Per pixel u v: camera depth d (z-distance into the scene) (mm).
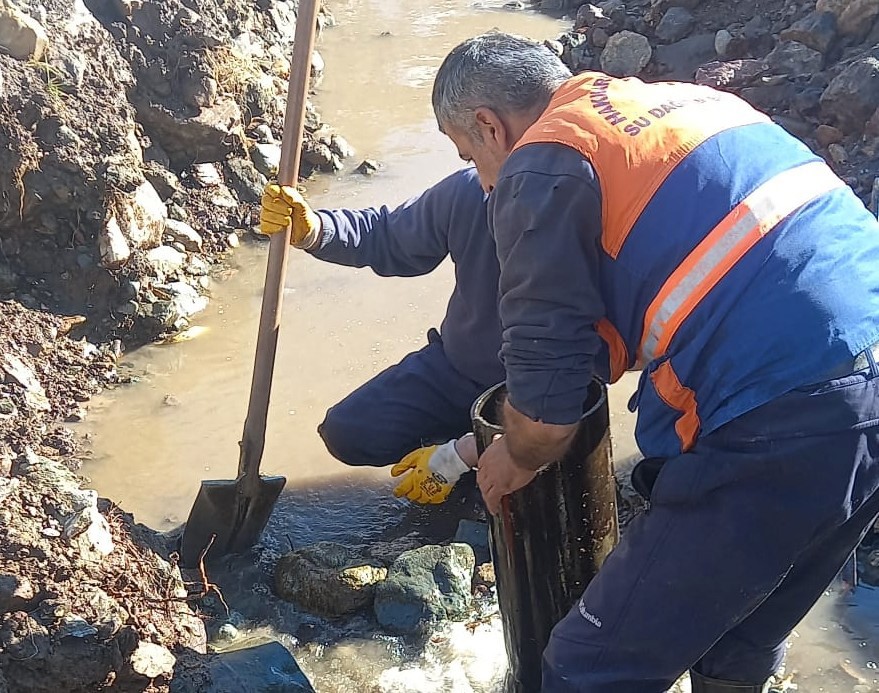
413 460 3162
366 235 3135
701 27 6309
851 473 1814
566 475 2281
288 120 2855
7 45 4180
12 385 3541
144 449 3496
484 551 3055
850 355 1769
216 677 2549
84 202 4031
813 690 2582
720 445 1858
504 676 2662
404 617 2807
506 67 2057
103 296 4051
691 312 1828
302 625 2836
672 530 1921
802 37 5402
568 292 1854
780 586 2059
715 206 1816
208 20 5340
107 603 2588
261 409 2957
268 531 3191
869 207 4371
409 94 6621
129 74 4730
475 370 3158
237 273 4547
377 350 4023
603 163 1844
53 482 2949
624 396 3781
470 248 3006
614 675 2027
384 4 8750
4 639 2434
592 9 6914
